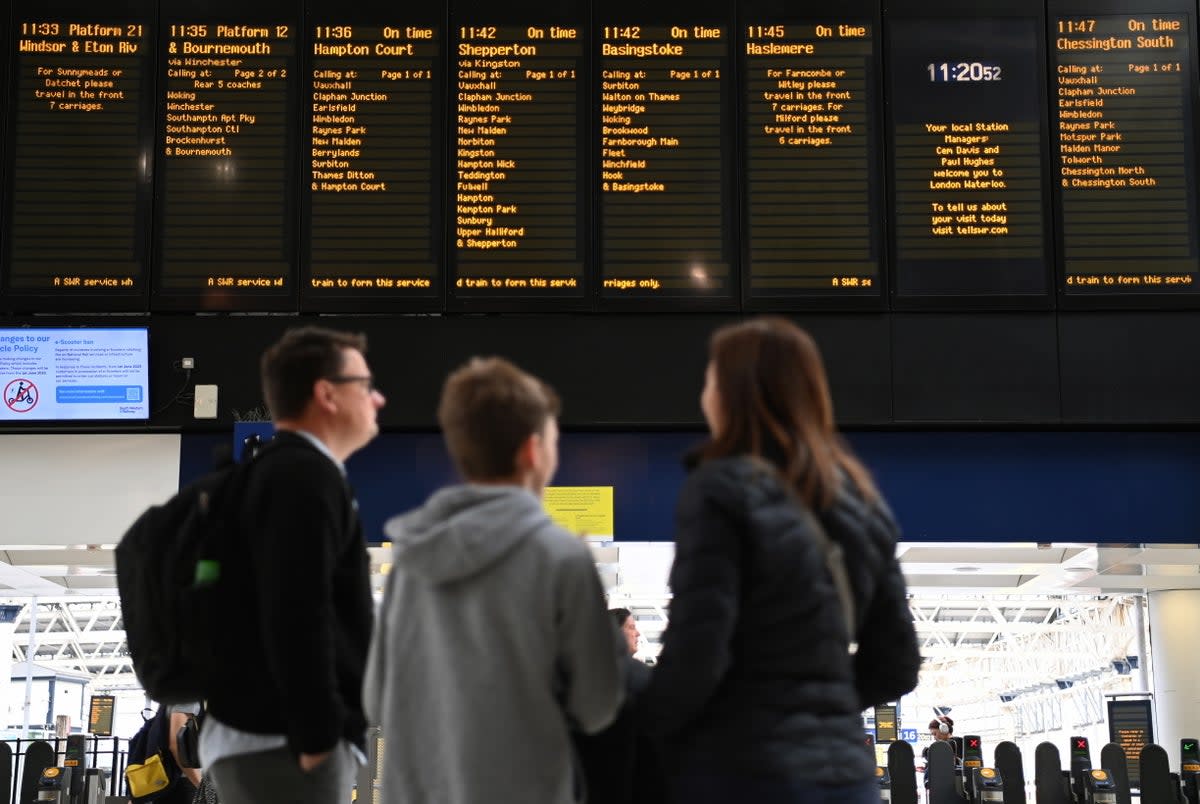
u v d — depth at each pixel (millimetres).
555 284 15273
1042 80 15555
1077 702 49906
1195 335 15234
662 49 15656
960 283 15242
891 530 5051
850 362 15258
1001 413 15180
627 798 5219
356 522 5637
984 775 19703
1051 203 15352
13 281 15133
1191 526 15508
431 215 15367
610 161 15477
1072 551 17969
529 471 4934
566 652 4617
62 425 15102
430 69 15617
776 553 4488
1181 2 15695
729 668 4516
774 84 15594
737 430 4805
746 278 15250
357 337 6184
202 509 5562
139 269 15203
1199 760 19547
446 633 4648
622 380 15297
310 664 5031
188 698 5609
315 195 15367
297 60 15594
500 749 4500
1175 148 15398
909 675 5098
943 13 15719
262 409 15172
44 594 24391
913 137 15477
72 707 38219
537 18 15734
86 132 15422
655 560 17375
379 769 19562
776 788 4316
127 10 15656
